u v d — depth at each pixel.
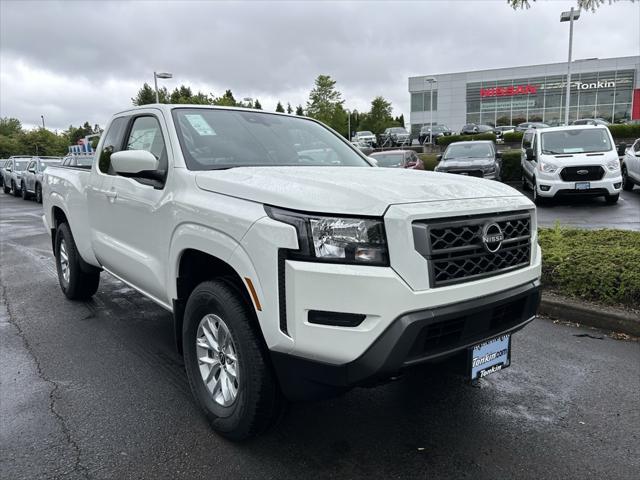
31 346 4.48
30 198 23.23
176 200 3.23
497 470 2.70
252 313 2.76
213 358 3.12
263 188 2.70
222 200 2.88
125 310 5.50
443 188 2.74
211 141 3.63
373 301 2.34
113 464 2.78
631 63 54.84
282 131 4.17
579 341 4.47
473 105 61.31
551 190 12.79
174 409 3.36
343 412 3.32
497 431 3.07
